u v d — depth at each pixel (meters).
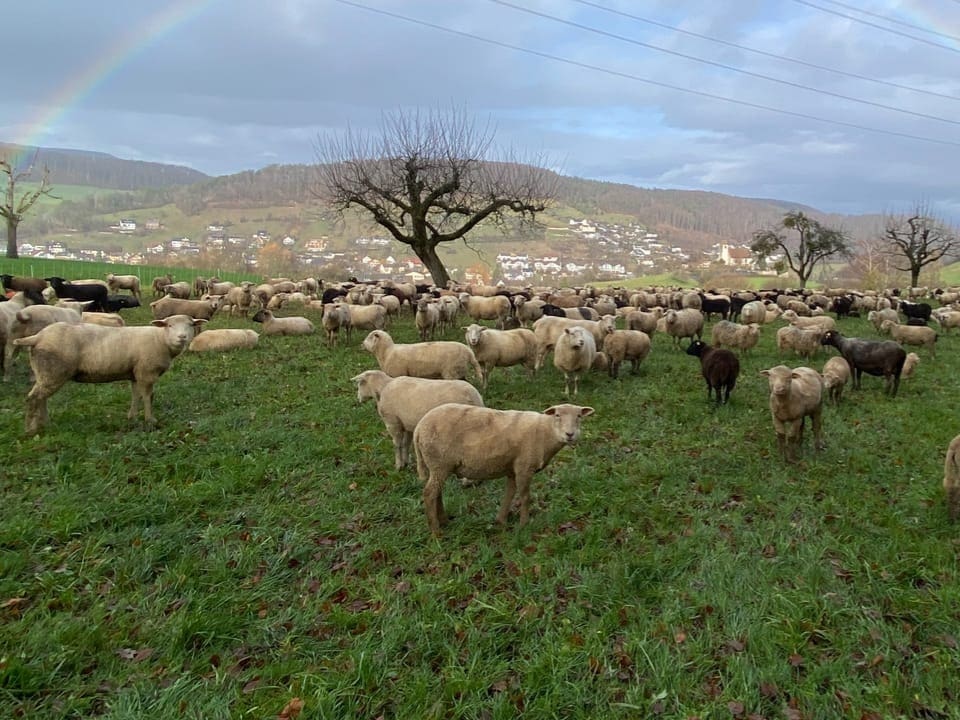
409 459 8.67
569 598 5.43
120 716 3.90
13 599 5.09
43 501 6.89
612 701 4.22
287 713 4.01
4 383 12.19
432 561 6.07
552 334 15.77
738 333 18.72
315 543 6.38
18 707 3.99
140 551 5.90
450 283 38.44
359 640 4.75
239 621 5.00
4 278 21.97
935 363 17.88
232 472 7.92
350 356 17.06
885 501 7.55
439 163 36.16
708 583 5.59
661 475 8.41
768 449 9.64
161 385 12.77
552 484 8.01
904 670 4.51
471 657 4.58
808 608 5.14
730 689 4.27
